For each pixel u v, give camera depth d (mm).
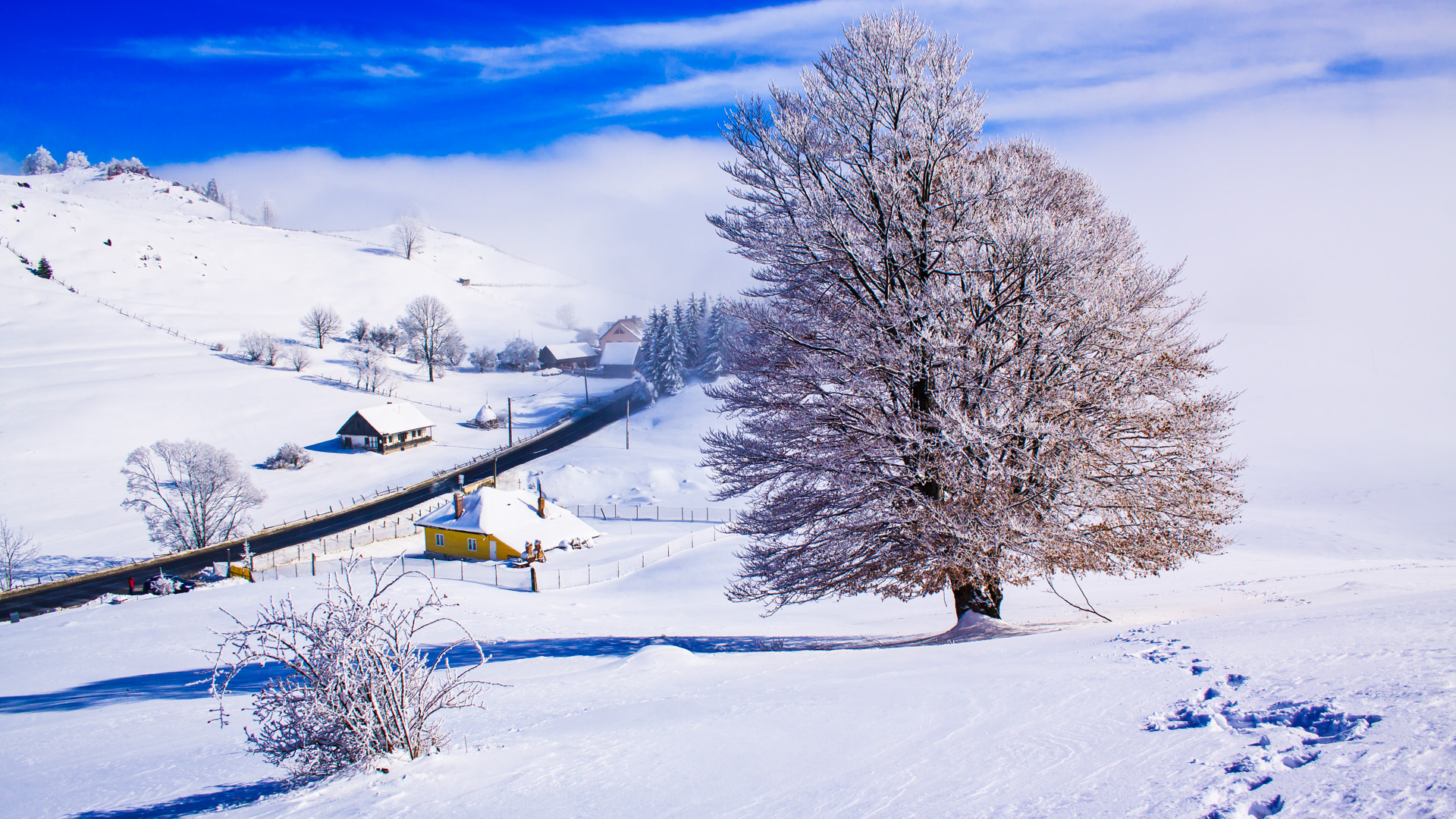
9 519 59188
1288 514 36031
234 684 13586
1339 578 15312
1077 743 4117
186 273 159250
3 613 41500
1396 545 29875
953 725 4930
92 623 24281
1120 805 3076
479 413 93062
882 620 20375
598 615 23891
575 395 110188
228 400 91875
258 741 5559
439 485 68688
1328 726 3686
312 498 66688
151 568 49469
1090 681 5684
